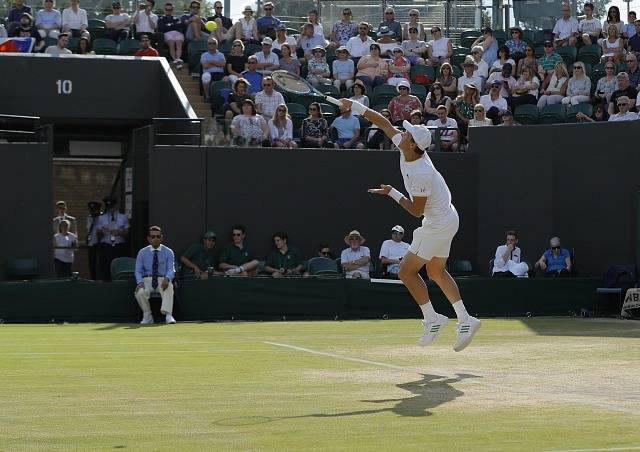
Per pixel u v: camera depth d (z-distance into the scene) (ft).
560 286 58.75
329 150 64.69
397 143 29.71
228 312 54.90
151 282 52.54
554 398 23.29
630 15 83.25
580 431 19.13
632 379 26.73
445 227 29.94
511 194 66.74
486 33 77.82
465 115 68.95
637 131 63.36
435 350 34.76
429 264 30.58
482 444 17.94
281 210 64.03
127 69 71.82
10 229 60.44
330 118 69.72
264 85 67.10
